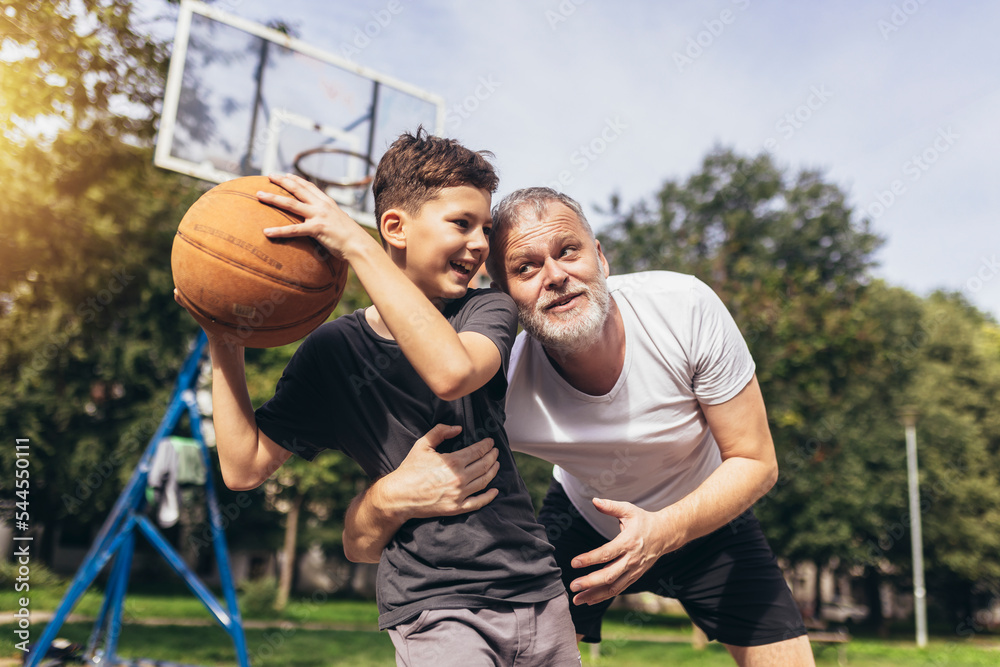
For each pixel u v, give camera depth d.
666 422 2.15
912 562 23.17
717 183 17.44
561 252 1.85
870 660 12.31
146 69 6.88
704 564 2.45
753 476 1.99
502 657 1.49
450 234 1.58
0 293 8.08
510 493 1.65
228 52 6.01
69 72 6.48
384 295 1.38
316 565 28.34
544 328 1.85
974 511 22.59
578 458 2.25
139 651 8.06
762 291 15.35
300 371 1.74
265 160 6.05
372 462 1.69
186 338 16.11
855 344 15.65
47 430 15.92
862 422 20.00
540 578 1.57
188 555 24.27
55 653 6.01
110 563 21.95
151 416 16.17
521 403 2.18
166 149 5.71
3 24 6.18
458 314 1.63
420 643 1.47
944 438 21.06
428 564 1.53
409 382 1.60
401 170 1.64
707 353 2.05
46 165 6.96
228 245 1.52
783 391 15.36
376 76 6.53
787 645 2.36
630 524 1.71
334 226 1.48
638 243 16.86
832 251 17.05
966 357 25.64
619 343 2.08
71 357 15.18
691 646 12.59
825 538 17.98
